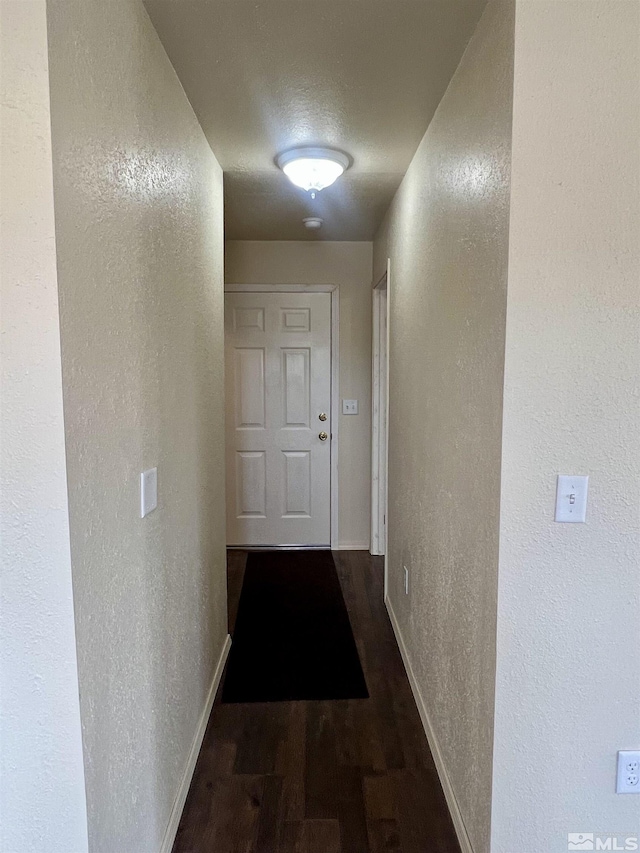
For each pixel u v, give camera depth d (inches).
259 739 75.7
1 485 35.2
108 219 42.0
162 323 56.5
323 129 75.4
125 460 45.9
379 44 55.9
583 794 51.3
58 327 34.1
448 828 61.4
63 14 34.5
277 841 59.5
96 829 40.0
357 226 129.6
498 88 47.4
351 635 105.4
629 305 45.9
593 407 46.8
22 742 37.2
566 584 48.6
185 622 66.4
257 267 145.8
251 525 154.3
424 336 78.3
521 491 47.6
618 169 44.8
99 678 40.5
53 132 33.2
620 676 49.8
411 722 79.8
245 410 150.9
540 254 45.3
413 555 87.9
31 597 36.1
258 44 55.9
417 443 84.2
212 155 82.7
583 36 43.8
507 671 49.5
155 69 53.8
